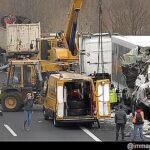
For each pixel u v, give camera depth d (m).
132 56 68.25
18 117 67.06
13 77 72.25
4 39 120.56
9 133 56.28
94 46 88.75
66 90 58.97
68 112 59.00
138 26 118.44
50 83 62.56
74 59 79.31
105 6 128.50
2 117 67.19
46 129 58.47
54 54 79.12
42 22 153.25
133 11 118.50
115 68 77.50
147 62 65.75
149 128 56.94
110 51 88.06
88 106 59.25
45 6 156.50
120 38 76.06
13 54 114.12
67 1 155.75
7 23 122.94
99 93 58.38
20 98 71.81
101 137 53.69
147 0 124.50
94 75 79.69
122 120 51.41
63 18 152.75
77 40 87.56
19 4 159.25
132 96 66.31
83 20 135.50
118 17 119.50
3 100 71.81
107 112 58.53
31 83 72.00
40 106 77.06
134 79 68.00
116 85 76.75
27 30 114.69
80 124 60.97
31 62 72.38
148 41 72.56
